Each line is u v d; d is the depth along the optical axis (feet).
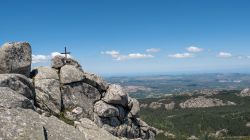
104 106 115.24
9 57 101.76
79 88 113.39
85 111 110.42
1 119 71.56
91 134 95.55
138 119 134.62
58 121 87.04
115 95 119.03
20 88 92.99
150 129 139.54
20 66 103.65
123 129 120.16
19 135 69.10
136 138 127.03
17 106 80.53
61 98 107.96
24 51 105.81
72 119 105.09
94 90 117.39
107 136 98.84
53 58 118.32
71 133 83.71
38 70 112.47
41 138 71.36
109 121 116.67
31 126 74.18
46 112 93.25
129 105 128.26
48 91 105.09
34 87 102.94
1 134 67.26
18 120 73.87
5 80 89.30
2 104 77.30
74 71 113.70
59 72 114.93
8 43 103.19
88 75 118.52
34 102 99.91
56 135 78.13
